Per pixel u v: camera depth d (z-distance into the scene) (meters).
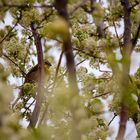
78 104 4.57
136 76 8.48
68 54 4.50
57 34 4.26
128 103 5.24
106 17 9.23
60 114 5.16
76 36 10.48
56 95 4.55
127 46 6.40
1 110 4.43
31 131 4.86
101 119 8.70
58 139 5.47
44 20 10.11
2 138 4.44
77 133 4.55
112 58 5.09
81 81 10.85
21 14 10.41
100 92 8.88
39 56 11.10
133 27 8.18
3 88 4.44
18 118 4.68
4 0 5.79
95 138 8.19
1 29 12.49
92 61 9.95
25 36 12.91
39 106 9.68
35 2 10.39
